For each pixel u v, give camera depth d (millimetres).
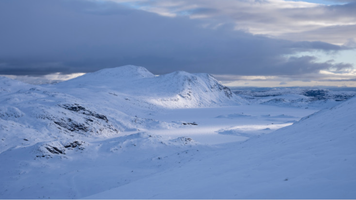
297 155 11719
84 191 25203
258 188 8664
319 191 7027
